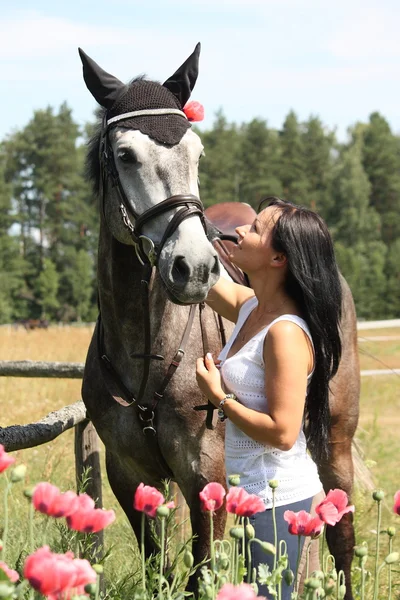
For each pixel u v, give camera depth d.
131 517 3.35
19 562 2.67
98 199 3.26
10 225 61.12
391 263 54.88
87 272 57.03
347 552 3.83
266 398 2.21
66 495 1.61
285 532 2.23
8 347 12.85
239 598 1.46
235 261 2.33
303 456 2.30
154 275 3.00
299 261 2.21
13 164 62.31
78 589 1.63
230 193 63.94
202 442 3.02
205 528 2.98
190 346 3.08
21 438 3.11
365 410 10.89
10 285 54.28
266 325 2.27
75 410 3.76
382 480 6.46
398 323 29.62
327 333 2.24
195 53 3.13
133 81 3.19
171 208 2.76
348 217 61.12
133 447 3.13
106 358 3.16
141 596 1.82
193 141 2.88
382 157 68.19
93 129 3.29
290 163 66.06
